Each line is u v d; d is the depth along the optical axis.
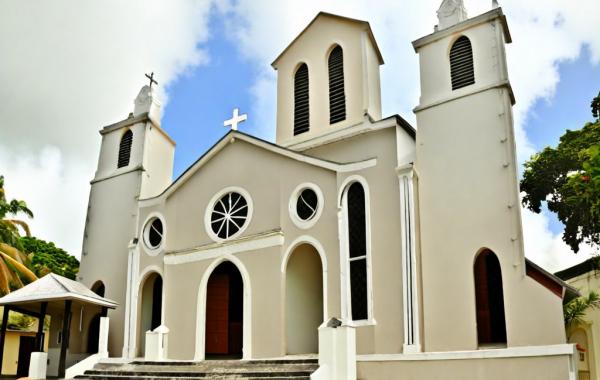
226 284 20.11
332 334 14.13
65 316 17.88
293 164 19.09
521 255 14.98
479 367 13.74
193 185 21.34
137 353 20.70
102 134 25.97
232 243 19.41
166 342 19.69
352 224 17.52
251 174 19.98
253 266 18.72
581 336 26.20
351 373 13.84
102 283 23.66
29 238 43.44
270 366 15.91
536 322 14.38
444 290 15.75
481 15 17.58
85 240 24.53
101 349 19.34
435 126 17.33
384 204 16.92
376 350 15.84
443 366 14.15
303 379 13.67
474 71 17.36
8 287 26.19
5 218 30.81
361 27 21.38
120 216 23.78
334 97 21.45
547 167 29.98
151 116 24.94
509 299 14.87
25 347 34.50
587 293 26.77
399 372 14.66
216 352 19.47
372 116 20.50
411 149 18.47
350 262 17.16
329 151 19.50
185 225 21.00
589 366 25.48
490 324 15.45
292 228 18.42
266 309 18.03
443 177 16.72
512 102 17.44
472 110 16.86
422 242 16.42
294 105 22.45
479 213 15.86
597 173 15.64
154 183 24.56
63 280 18.94
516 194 15.54
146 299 21.78
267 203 19.27
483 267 15.93
